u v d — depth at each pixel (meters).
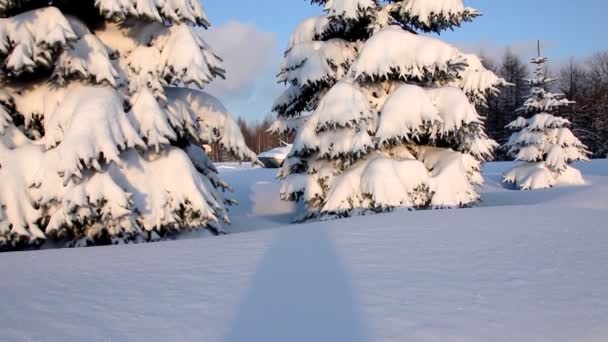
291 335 2.78
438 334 2.71
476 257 4.75
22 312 3.30
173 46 9.44
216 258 5.23
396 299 3.39
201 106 10.93
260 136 86.94
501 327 2.79
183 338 2.76
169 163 9.41
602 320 2.87
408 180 12.07
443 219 7.75
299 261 4.86
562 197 16.59
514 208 9.34
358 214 12.29
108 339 2.76
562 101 24.28
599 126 47.19
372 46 12.72
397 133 12.02
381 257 4.88
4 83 9.38
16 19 8.51
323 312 3.17
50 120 8.57
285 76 15.59
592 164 33.00
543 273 4.05
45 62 8.57
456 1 13.40
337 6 13.58
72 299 3.63
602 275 3.95
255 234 7.18
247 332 2.84
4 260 5.61
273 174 26.14
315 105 16.20
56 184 8.23
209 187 10.77
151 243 6.82
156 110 9.08
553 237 5.84
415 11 13.61
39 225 8.59
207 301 3.50
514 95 54.97
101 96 8.54
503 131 51.44
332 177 13.56
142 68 9.51
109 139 8.09
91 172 8.37
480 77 15.15
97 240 8.89
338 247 5.56
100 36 10.05
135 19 10.06
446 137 13.32
